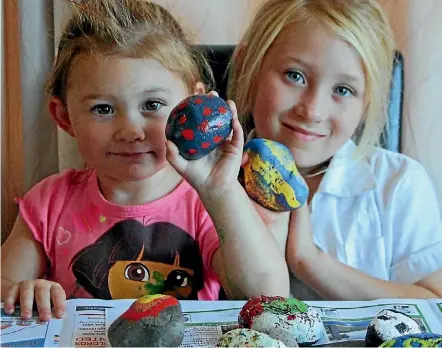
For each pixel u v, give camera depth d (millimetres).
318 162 814
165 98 660
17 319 534
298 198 676
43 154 845
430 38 1146
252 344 444
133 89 643
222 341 453
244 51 861
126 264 713
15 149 820
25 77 812
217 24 1125
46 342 487
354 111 798
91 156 673
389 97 1031
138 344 469
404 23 1146
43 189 763
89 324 520
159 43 671
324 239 851
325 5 780
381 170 896
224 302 562
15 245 738
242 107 848
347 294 731
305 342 494
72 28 697
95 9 688
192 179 582
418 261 836
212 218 610
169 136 556
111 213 725
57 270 729
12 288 574
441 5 1131
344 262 836
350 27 763
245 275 615
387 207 862
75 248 724
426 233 860
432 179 1169
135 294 707
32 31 805
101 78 642
